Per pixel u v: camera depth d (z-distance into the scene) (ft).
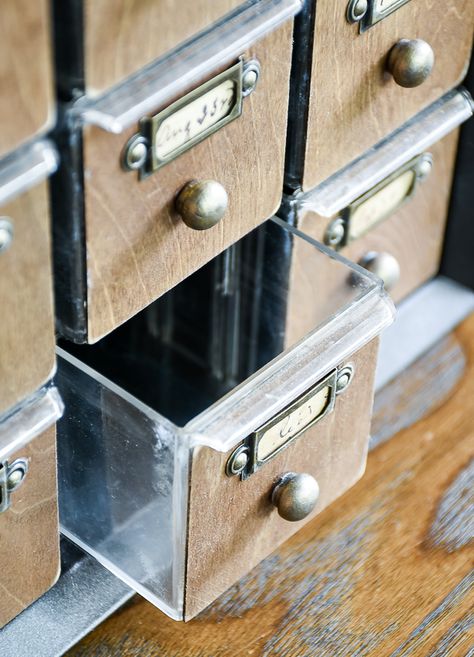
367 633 3.64
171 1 2.77
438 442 4.17
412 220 4.29
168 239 3.13
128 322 4.17
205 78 2.96
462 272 4.61
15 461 3.06
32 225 2.72
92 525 3.54
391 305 3.51
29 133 2.59
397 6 3.40
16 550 3.25
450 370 4.41
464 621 3.67
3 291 2.74
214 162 3.14
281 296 3.79
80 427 3.30
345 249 4.01
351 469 3.76
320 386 3.33
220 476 3.19
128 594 3.66
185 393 4.25
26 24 2.46
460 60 3.84
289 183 3.57
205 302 4.01
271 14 3.03
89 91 2.73
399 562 3.82
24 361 2.90
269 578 3.76
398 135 3.84
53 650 3.51
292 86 3.35
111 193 2.90
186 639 3.60
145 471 3.19
